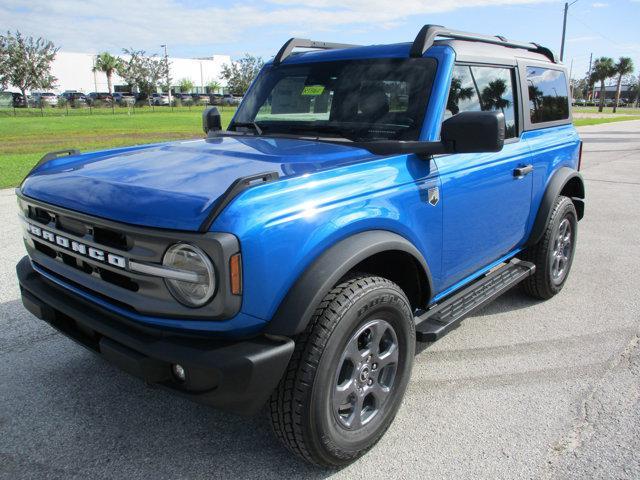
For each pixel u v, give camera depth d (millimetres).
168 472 2652
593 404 3211
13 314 4379
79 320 2543
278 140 3342
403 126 3139
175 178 2506
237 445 2859
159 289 2227
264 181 2277
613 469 2664
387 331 2781
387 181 2736
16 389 3350
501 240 3879
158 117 39500
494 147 2631
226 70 72875
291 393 2369
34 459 2734
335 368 2447
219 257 2080
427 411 3168
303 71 3779
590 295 4938
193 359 2170
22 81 55938
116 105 62344
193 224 2125
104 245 2355
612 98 138000
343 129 3336
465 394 3338
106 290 2434
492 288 3826
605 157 15984
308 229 2350
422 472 2666
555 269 4727
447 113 3197
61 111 49000
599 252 6250
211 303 2145
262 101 3896
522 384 3447
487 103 3611
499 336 4129
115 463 2713
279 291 2287
